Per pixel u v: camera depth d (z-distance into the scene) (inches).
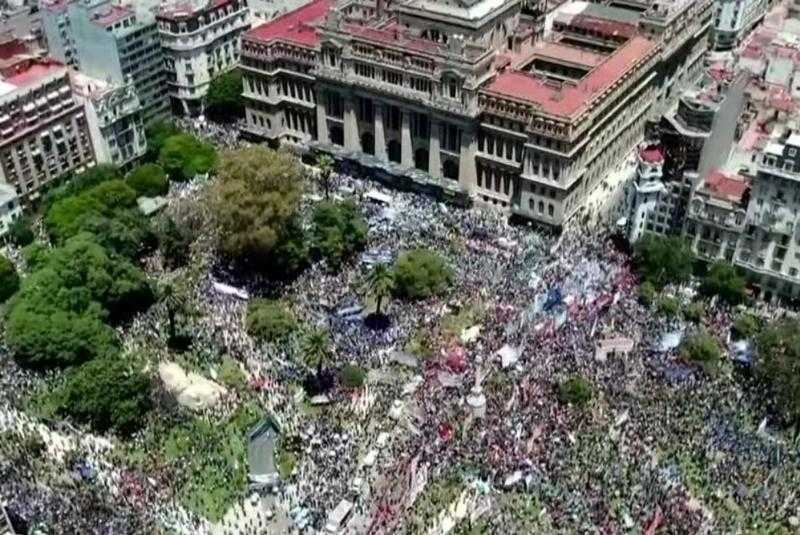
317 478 5511.8
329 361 6343.5
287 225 7421.3
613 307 6855.3
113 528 5137.8
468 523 5196.9
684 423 5762.8
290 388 6230.3
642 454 5531.5
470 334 6594.5
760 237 6973.4
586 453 5531.5
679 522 5128.0
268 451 5561.0
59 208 7765.8
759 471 5467.5
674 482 5374.0
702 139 7081.7
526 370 6176.2
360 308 6914.4
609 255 7568.9
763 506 5255.9
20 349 6309.1
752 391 6067.9
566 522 5152.6
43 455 5703.7
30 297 6584.6
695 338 6299.2
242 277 7431.1
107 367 5949.8
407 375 6264.8
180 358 6535.4
